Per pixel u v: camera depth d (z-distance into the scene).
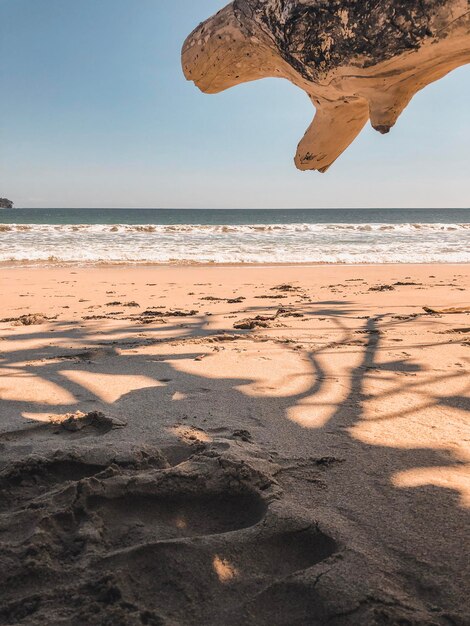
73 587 1.36
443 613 1.25
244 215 100.12
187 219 72.12
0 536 1.56
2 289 8.68
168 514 1.74
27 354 3.93
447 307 6.12
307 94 2.54
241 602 1.33
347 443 2.27
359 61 1.98
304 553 1.54
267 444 2.25
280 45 2.19
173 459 2.12
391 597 1.29
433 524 1.63
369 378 3.23
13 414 2.64
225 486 1.82
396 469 2.02
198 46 2.53
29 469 1.94
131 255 15.32
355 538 1.55
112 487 1.77
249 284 9.46
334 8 1.93
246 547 1.52
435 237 23.27
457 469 2.02
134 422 2.50
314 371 3.39
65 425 2.45
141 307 6.70
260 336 4.53
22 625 1.24
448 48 1.84
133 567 1.43
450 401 2.80
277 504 1.70
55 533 1.59
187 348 4.07
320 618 1.26
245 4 2.26
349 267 12.94
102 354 3.88
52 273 11.34
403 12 1.80
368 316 5.59
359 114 2.57
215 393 2.95
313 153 2.86
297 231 26.00
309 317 5.58
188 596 1.35
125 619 1.25
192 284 9.49
